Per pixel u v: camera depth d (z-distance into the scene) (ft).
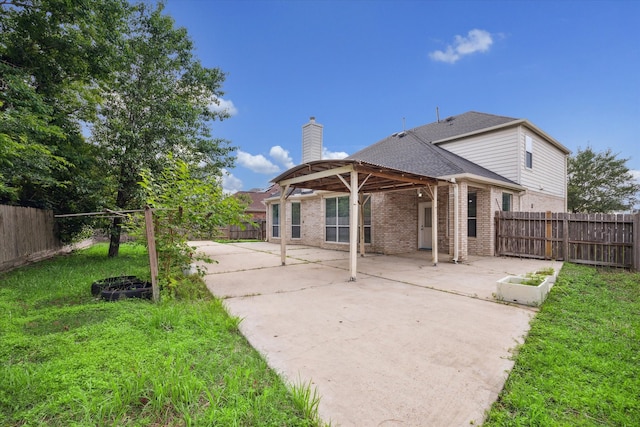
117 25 28.68
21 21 24.95
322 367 9.36
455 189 32.14
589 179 79.61
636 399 7.71
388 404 7.55
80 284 19.07
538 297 15.93
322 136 61.16
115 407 6.90
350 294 18.67
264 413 6.99
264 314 14.62
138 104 31.45
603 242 28.84
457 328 12.78
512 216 34.86
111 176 32.60
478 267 28.66
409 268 28.40
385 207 38.99
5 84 23.49
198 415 6.78
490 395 7.97
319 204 49.57
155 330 11.41
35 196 31.50
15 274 22.72
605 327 12.72
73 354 9.30
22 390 7.47
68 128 28.81
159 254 17.25
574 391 8.07
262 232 70.13
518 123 41.70
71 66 27.91
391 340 11.50
